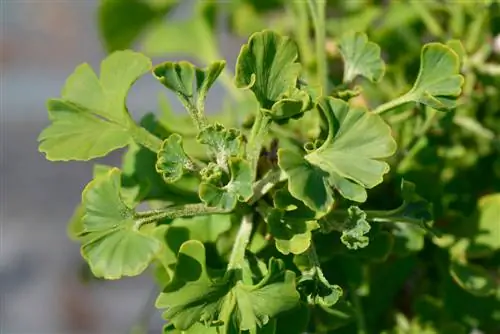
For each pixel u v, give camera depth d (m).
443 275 0.39
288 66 0.33
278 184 0.34
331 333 0.38
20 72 1.21
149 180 0.35
